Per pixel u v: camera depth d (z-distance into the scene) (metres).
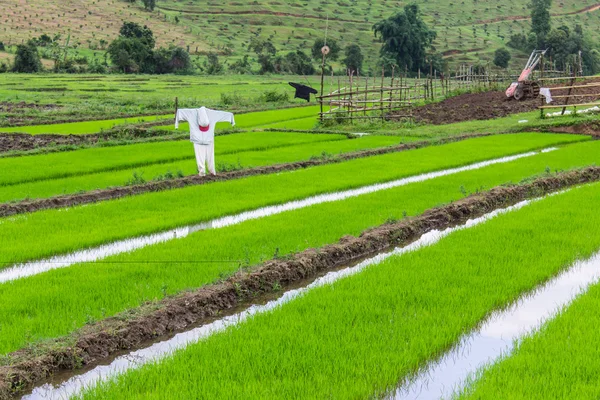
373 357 8.06
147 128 35.56
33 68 90.00
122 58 93.50
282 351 8.27
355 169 22.80
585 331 8.77
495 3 183.75
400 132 33.66
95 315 9.63
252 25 150.12
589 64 107.25
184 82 81.12
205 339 8.80
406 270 11.55
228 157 25.69
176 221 15.51
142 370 7.89
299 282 11.76
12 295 10.39
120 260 12.23
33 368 8.14
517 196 18.45
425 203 17.08
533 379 7.47
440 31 149.38
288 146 29.33
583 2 184.50
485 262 11.96
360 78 94.88
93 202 18.53
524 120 36.00
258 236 13.79
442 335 8.71
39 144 30.69
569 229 14.20
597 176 21.22
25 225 15.27
